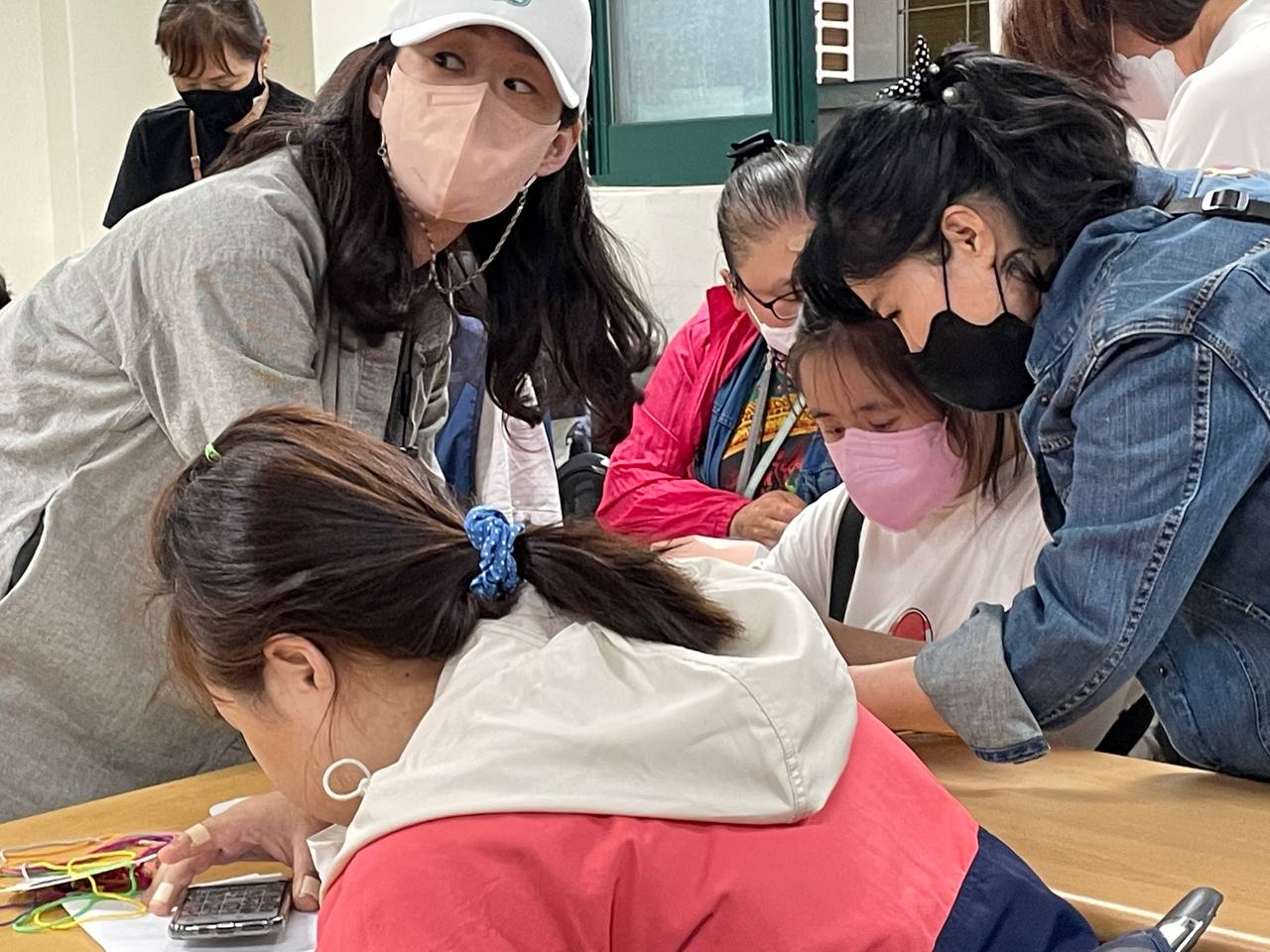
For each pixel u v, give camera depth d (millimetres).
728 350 2453
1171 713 1369
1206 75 1866
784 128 3469
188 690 1194
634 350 1817
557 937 833
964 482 1648
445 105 1453
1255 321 1165
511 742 878
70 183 4430
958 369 1311
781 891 883
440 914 814
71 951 1162
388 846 849
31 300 1584
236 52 3225
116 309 1479
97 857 1297
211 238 1396
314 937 1177
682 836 879
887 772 1022
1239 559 1257
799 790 914
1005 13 1701
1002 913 968
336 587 947
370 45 1546
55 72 4383
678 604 996
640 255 3346
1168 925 983
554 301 1748
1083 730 1678
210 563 977
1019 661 1287
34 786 1532
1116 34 1632
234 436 1045
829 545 1829
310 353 1435
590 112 3713
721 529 2352
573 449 3160
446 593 969
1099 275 1224
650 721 892
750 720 909
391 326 1515
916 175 1237
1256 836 1242
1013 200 1227
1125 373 1186
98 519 1513
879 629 1763
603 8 3668
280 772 1027
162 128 3420
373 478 1007
